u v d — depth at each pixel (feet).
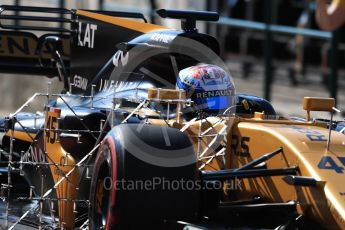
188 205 51.08
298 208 51.75
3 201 67.31
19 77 150.00
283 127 56.24
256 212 53.42
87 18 74.38
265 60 149.69
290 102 158.61
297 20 175.22
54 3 153.17
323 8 103.60
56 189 59.57
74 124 62.39
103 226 52.26
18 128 72.28
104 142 53.26
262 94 159.74
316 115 144.66
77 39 75.46
